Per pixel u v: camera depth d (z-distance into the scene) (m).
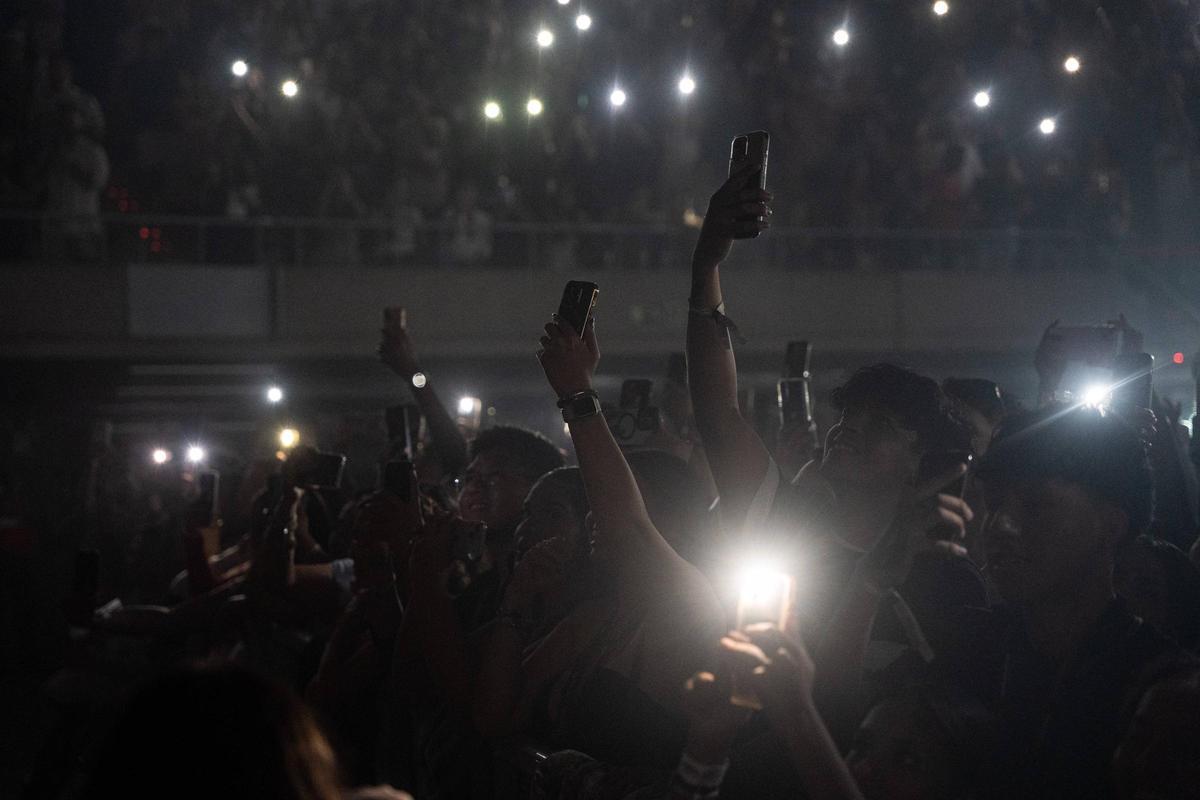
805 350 3.67
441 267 13.66
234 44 13.85
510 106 13.98
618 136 14.05
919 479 2.11
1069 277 13.40
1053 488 2.08
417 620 3.22
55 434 12.13
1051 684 2.12
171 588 5.98
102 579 10.26
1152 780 1.94
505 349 13.79
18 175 12.74
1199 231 12.31
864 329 14.22
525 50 14.13
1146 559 2.56
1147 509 2.13
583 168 13.98
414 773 3.98
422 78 14.01
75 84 13.83
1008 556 2.11
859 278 14.17
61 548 10.46
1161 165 11.61
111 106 13.70
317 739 1.38
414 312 13.62
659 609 2.69
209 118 13.48
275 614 4.72
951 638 2.30
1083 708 2.06
